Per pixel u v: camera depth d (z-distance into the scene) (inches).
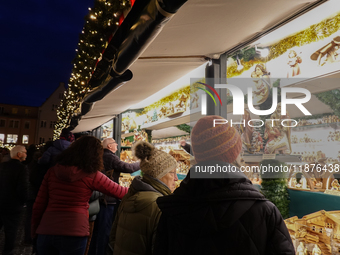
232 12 67.8
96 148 85.3
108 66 101.7
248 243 32.7
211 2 60.5
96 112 229.6
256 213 33.5
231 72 117.0
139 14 63.2
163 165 63.5
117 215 66.4
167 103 192.9
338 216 76.7
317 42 85.2
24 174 150.2
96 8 138.5
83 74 215.5
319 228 81.4
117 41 84.3
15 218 148.6
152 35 64.8
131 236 56.7
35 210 85.2
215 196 33.6
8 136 1505.9
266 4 65.6
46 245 79.4
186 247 35.9
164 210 39.0
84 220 82.3
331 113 84.6
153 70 119.9
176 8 52.7
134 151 66.9
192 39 84.6
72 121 283.0
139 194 59.6
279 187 92.7
